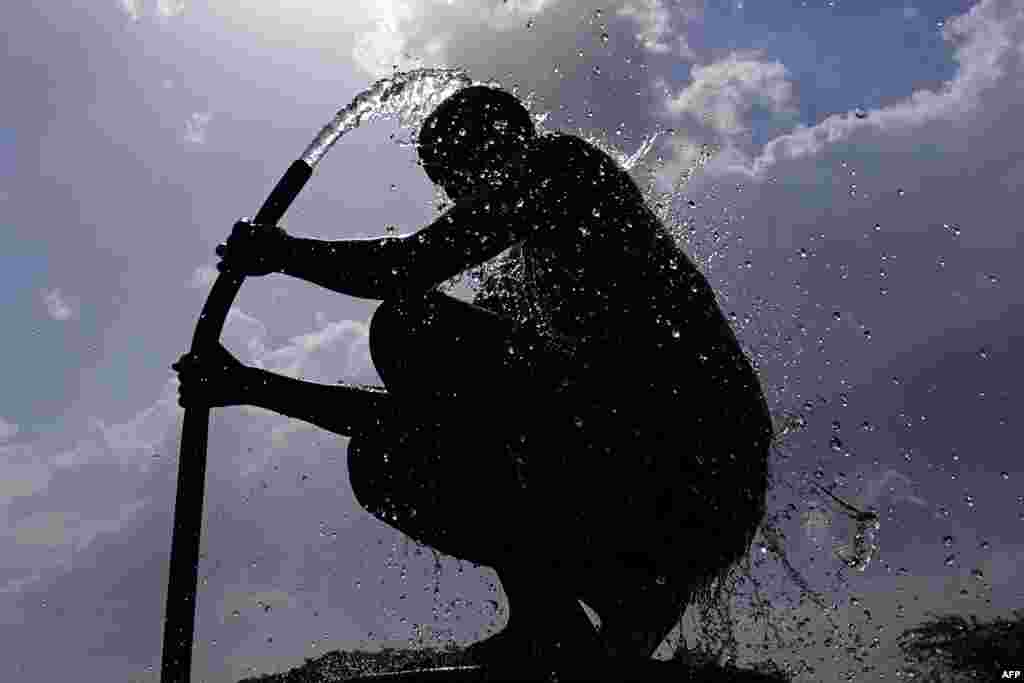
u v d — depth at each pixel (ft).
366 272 8.02
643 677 7.14
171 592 7.86
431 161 8.82
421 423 8.07
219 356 8.26
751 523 8.07
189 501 8.03
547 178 8.04
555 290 8.11
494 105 8.64
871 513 9.36
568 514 7.84
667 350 7.90
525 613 7.80
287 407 8.22
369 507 8.36
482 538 8.00
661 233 8.31
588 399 7.87
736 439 7.91
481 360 8.02
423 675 7.18
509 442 7.93
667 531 7.81
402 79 9.45
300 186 8.81
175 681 7.75
